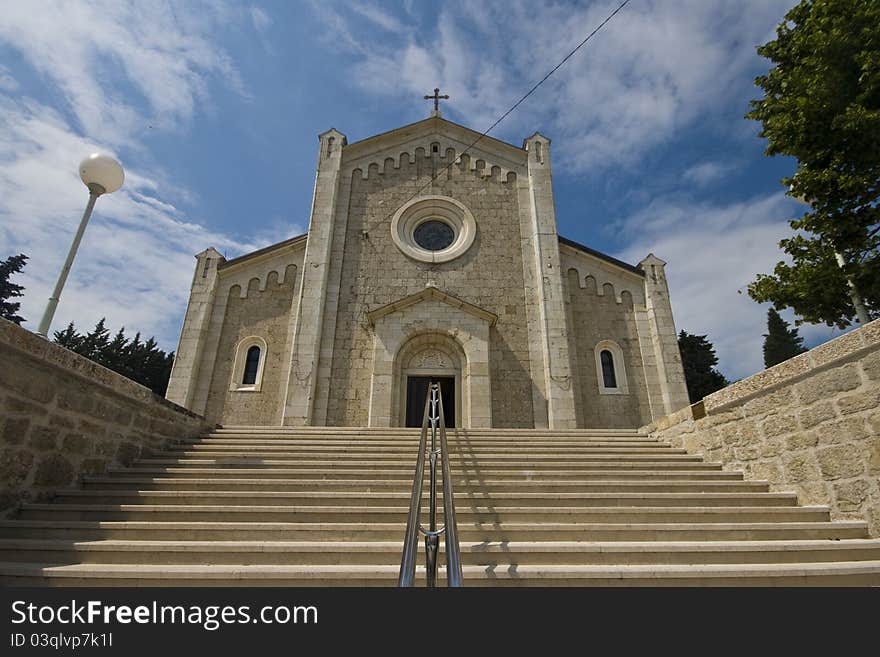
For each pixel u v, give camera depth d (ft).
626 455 24.67
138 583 11.98
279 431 30.50
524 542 14.80
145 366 125.90
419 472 13.35
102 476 20.16
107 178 20.40
